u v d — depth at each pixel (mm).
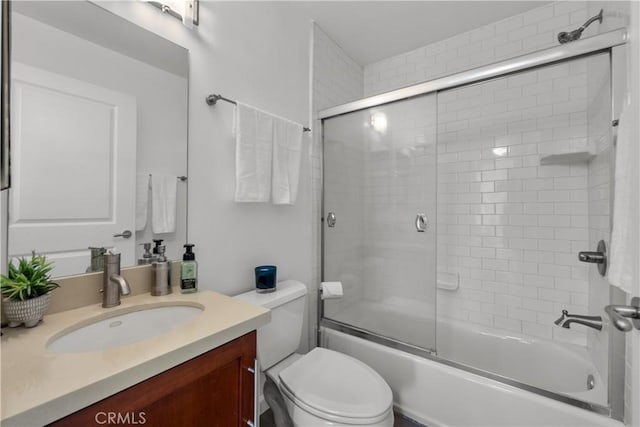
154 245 1098
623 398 1078
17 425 454
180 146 1186
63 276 869
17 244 780
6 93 499
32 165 812
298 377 1243
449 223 2119
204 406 742
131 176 1036
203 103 1276
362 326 1969
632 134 789
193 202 1238
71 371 567
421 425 1491
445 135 2131
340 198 2051
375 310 2053
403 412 1553
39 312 760
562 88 1724
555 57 1193
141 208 1064
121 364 595
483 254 1991
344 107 1889
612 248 859
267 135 1459
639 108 749
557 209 1755
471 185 2029
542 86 1784
